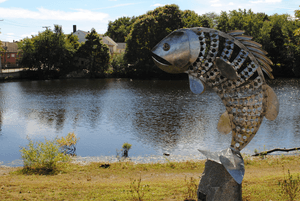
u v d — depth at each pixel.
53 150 14.89
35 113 30.56
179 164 15.64
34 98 40.19
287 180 10.03
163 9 69.56
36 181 11.70
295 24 69.38
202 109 32.09
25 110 32.06
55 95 43.09
